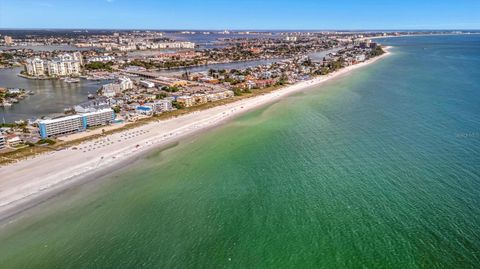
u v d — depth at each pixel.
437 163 92.00
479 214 68.88
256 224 70.06
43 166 99.88
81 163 102.38
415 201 74.44
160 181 90.44
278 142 116.06
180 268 59.50
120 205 79.19
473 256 58.34
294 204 76.38
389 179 84.75
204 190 84.62
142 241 66.50
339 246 62.59
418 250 60.28
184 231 68.94
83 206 79.12
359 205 74.38
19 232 70.00
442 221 67.31
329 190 81.31
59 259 62.34
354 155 100.81
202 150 111.81
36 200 81.88
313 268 58.12
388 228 66.31
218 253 62.56
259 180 88.38
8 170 96.94
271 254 61.75
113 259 62.00
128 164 102.44
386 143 108.94
